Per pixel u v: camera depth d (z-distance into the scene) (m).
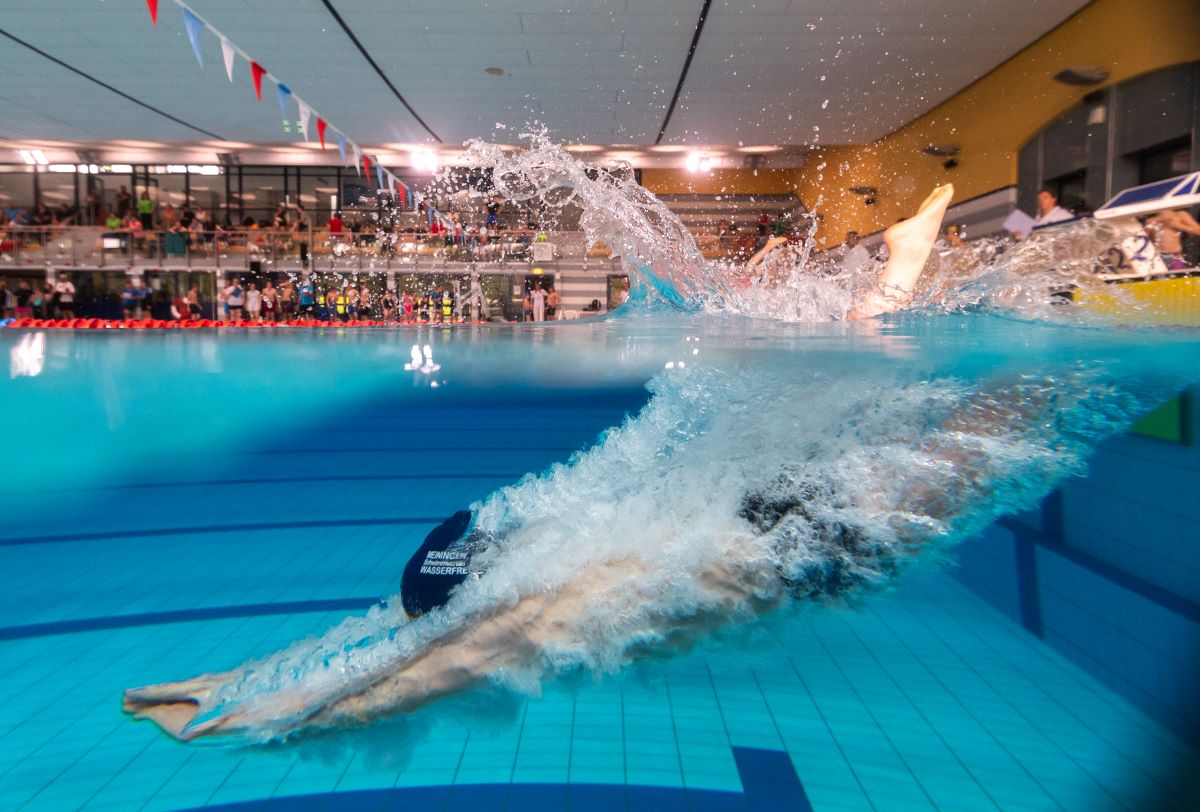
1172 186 4.05
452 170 14.58
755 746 1.10
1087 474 1.48
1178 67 6.05
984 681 1.25
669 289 4.59
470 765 1.07
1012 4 7.28
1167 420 1.45
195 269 13.40
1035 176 8.20
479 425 2.90
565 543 1.48
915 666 1.29
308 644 1.42
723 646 1.34
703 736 1.11
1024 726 1.14
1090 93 7.15
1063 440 1.62
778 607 1.45
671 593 1.42
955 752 1.07
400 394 3.38
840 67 9.20
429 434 2.86
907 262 3.17
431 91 10.41
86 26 8.27
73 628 1.51
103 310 13.90
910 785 1.02
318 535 2.04
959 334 2.56
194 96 10.85
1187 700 1.11
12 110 11.70
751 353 2.60
